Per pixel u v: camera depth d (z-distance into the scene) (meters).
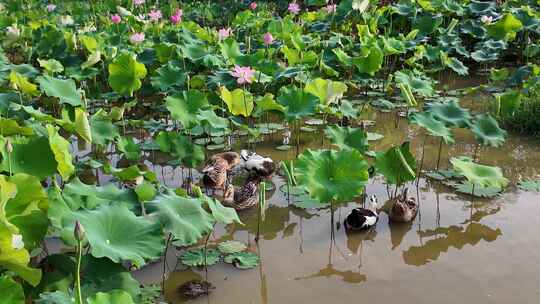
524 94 7.20
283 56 9.42
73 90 5.93
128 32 10.02
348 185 4.32
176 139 5.44
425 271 3.95
